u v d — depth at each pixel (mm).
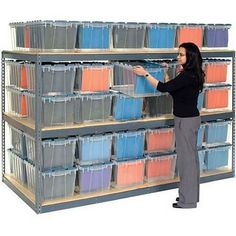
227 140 6523
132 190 5488
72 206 5094
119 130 5504
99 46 5270
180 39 5969
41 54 4762
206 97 6250
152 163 5773
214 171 6395
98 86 5266
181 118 5117
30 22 5188
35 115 4867
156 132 5773
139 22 5535
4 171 6035
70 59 4953
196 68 5039
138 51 5555
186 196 5188
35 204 4961
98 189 5379
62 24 4996
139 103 5547
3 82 5895
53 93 5020
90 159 5305
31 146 5305
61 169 5066
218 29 6293
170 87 5008
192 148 5168
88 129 5137
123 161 5473
